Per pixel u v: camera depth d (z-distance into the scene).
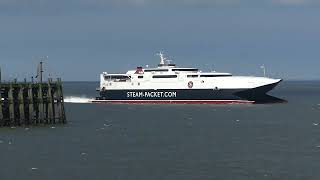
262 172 170.62
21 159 189.38
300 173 169.62
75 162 184.62
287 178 163.38
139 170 172.50
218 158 193.12
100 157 194.00
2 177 162.50
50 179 160.50
